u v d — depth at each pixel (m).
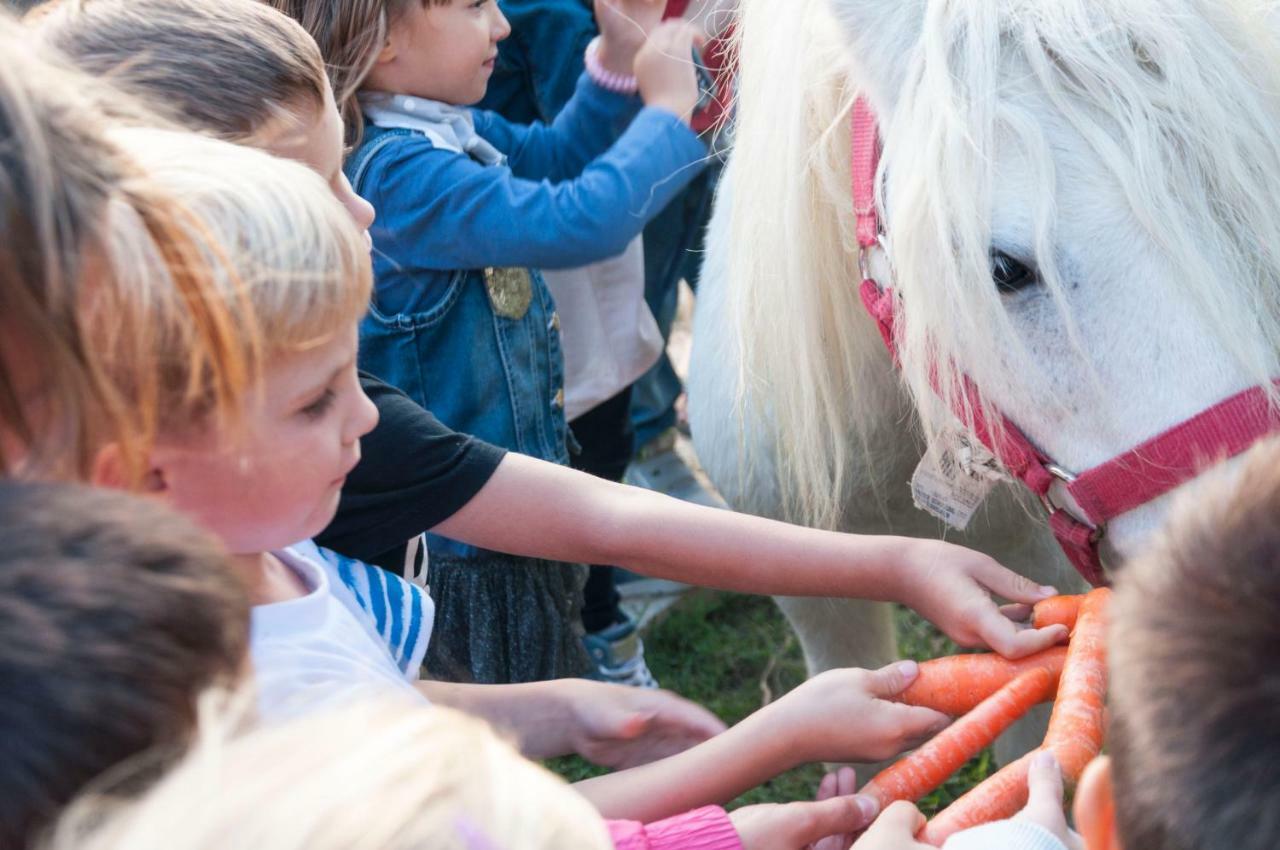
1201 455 1.25
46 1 1.63
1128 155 1.27
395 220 1.93
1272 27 1.36
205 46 1.31
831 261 1.69
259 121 1.32
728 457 2.10
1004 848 0.97
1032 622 1.38
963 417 1.47
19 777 0.64
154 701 0.67
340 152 1.45
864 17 1.47
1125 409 1.29
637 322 2.54
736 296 1.74
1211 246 1.25
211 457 1.00
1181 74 1.27
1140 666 0.79
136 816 0.59
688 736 1.38
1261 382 1.24
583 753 1.39
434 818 0.61
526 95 2.69
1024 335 1.35
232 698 0.70
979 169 1.32
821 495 1.75
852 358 1.73
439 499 1.49
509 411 2.05
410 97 1.96
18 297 0.80
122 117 1.08
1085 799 0.91
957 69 1.37
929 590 1.41
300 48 1.38
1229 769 0.73
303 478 1.05
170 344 0.91
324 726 0.66
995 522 1.87
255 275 0.95
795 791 2.62
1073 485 1.35
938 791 2.53
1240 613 0.75
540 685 1.41
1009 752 2.12
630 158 2.02
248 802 0.59
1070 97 1.31
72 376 0.83
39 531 0.69
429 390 2.00
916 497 1.62
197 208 0.95
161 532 0.72
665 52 2.12
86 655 0.66
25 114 0.80
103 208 0.85
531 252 1.95
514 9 2.59
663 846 1.05
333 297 1.00
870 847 1.08
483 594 1.94
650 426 3.49
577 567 2.11
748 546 1.47
